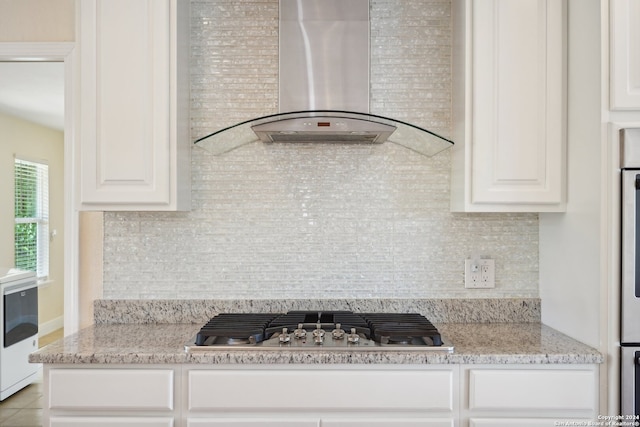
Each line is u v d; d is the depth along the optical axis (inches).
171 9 71.6
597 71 62.7
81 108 70.3
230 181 81.7
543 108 70.6
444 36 82.4
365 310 80.5
